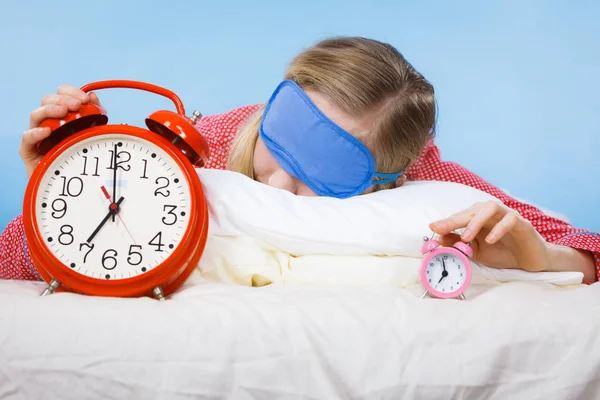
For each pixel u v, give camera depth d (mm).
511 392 886
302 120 1314
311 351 857
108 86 1145
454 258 1114
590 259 1453
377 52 1418
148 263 1016
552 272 1303
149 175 1055
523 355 902
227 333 856
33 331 839
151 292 1033
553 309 969
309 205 1218
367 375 860
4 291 1003
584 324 931
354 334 881
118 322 854
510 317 930
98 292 998
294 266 1178
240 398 830
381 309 928
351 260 1184
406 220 1225
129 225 1028
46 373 818
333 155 1330
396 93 1380
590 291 1075
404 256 1216
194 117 1159
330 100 1320
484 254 1250
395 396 854
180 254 1034
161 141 1067
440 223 1128
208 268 1139
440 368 872
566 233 1557
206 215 1095
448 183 1428
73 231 1015
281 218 1180
